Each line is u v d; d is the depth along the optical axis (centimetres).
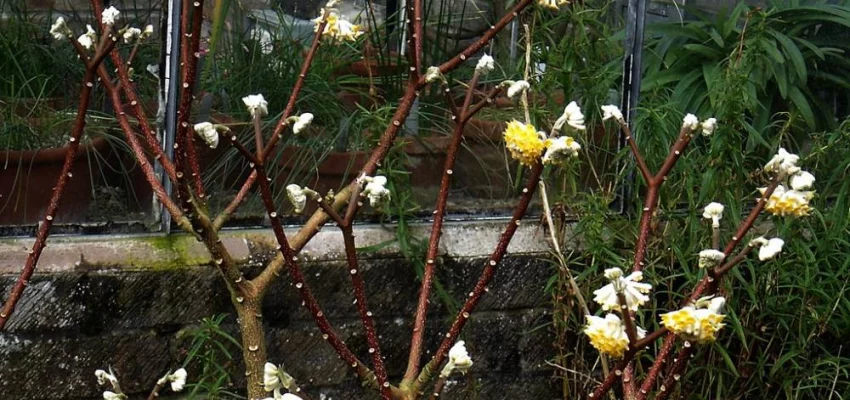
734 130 298
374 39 320
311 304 176
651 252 303
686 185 297
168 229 288
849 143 323
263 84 306
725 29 337
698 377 307
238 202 203
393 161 296
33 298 275
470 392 309
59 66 309
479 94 318
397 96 318
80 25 312
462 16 321
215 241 189
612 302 151
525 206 178
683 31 338
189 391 289
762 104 330
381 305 300
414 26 199
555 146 160
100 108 306
